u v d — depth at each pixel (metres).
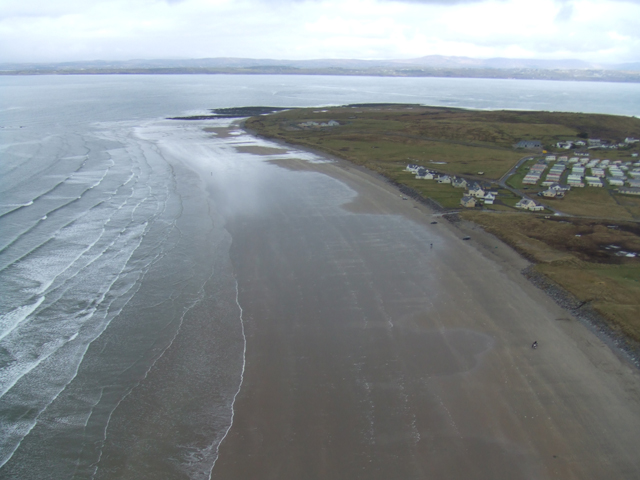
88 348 32.69
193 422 26.28
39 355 31.81
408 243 52.00
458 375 30.41
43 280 41.97
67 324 35.41
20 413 26.61
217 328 35.34
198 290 40.88
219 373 30.39
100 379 29.62
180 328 35.25
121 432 25.50
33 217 57.97
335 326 35.78
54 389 28.66
